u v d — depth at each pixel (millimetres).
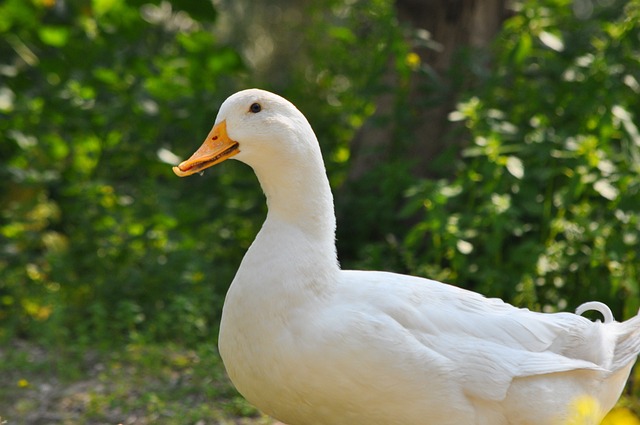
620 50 10523
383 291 6086
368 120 11945
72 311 10812
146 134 13484
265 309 5922
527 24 11141
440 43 12664
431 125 12328
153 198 12109
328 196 6184
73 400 8953
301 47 21516
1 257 11906
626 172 9891
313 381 5867
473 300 6414
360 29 14805
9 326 10648
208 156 6113
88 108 13516
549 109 11031
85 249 11812
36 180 12703
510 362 6121
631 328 6887
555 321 6512
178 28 17938
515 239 10641
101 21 13727
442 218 9914
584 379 6492
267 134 6043
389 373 5832
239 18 22641
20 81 14164
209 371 9125
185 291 10836
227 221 12531
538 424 6281
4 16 13617
